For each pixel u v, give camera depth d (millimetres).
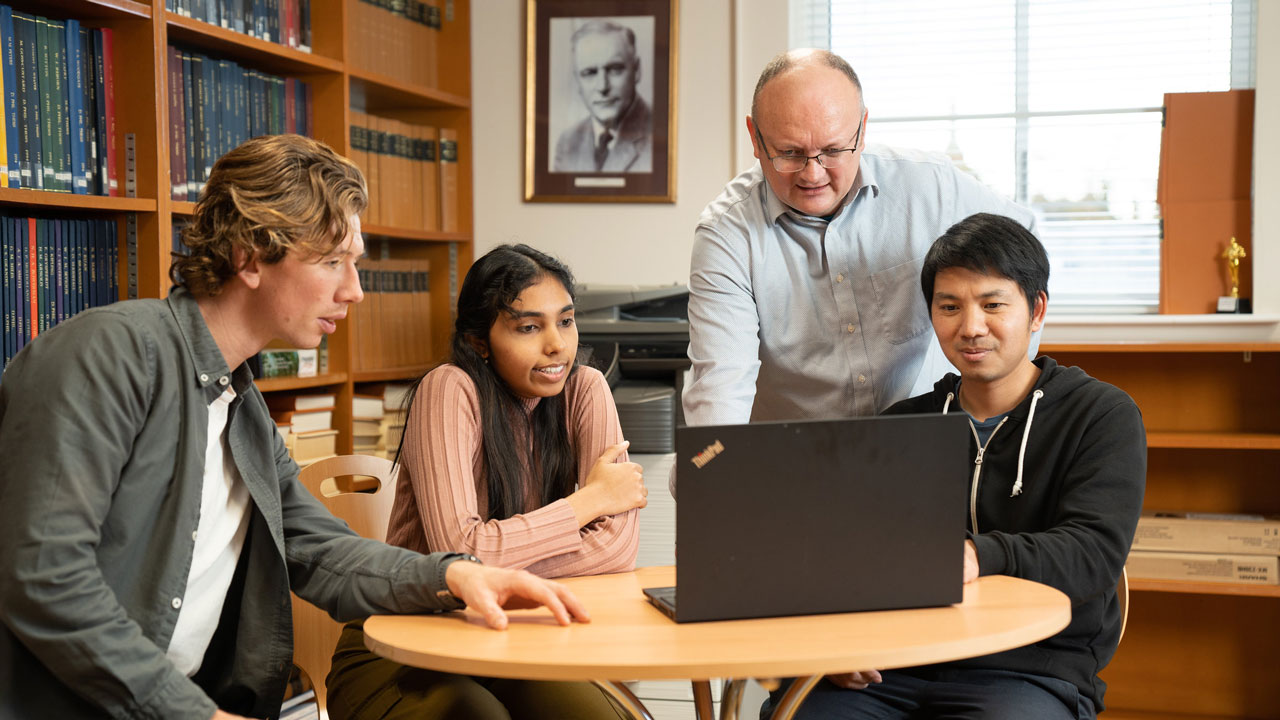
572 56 3623
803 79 1817
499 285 1669
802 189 1881
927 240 2088
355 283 1403
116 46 2482
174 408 1321
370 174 3314
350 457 2154
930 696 1617
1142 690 3127
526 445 1748
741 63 3535
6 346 2262
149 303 1343
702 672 1104
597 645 1189
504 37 3674
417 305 3564
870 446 1271
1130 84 3459
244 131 2846
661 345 3029
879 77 3633
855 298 2107
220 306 1374
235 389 1419
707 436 1237
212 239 1323
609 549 1612
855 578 1297
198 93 2684
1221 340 3047
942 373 2244
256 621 1472
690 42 3564
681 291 3217
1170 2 3418
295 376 2990
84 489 1208
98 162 2439
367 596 1427
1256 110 3236
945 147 3602
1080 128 3504
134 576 1312
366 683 1560
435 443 1618
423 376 1717
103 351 1253
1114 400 1664
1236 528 2842
